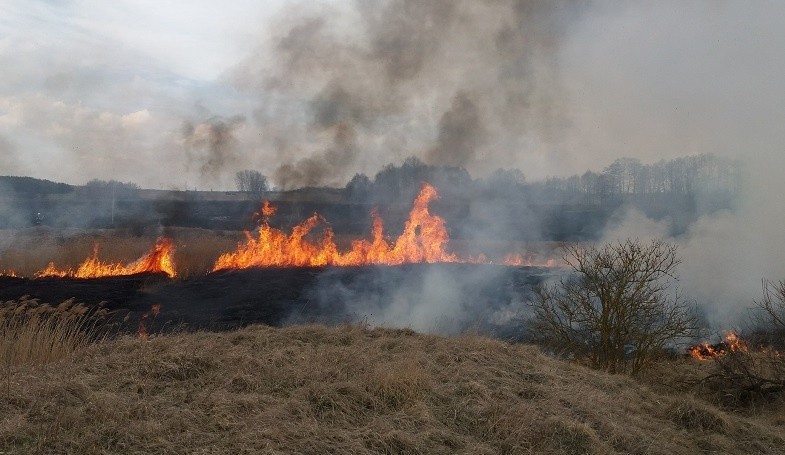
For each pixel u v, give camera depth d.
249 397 5.67
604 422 6.02
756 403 8.37
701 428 6.57
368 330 9.79
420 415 5.60
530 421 5.65
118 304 16.03
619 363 9.55
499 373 7.25
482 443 5.29
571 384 7.32
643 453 5.59
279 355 7.23
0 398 5.34
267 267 22.84
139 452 4.50
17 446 4.48
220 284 19.36
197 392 5.92
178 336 8.85
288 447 4.71
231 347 7.90
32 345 8.05
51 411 5.09
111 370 6.47
